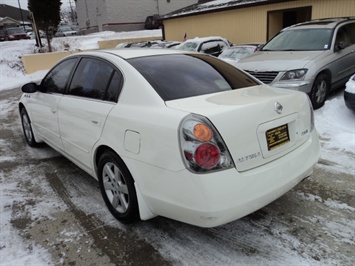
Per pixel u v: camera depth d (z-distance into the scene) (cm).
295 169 255
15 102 975
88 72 333
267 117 242
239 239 265
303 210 301
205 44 1137
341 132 492
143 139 241
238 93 271
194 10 1786
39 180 389
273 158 244
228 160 218
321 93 614
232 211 216
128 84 276
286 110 258
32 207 327
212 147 213
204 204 212
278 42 728
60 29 4209
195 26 1781
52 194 352
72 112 334
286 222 284
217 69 318
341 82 686
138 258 248
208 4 1870
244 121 228
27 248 264
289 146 259
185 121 219
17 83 1527
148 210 258
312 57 609
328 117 567
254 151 232
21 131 619
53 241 272
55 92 388
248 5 1415
